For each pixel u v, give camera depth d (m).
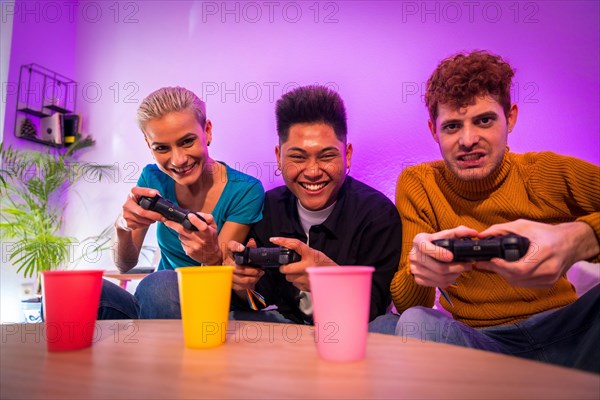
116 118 2.70
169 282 1.04
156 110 1.12
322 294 0.45
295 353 0.48
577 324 0.77
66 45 2.79
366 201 1.18
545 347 0.81
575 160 0.96
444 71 0.96
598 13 1.70
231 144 2.28
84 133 2.76
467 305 0.99
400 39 1.96
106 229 2.60
